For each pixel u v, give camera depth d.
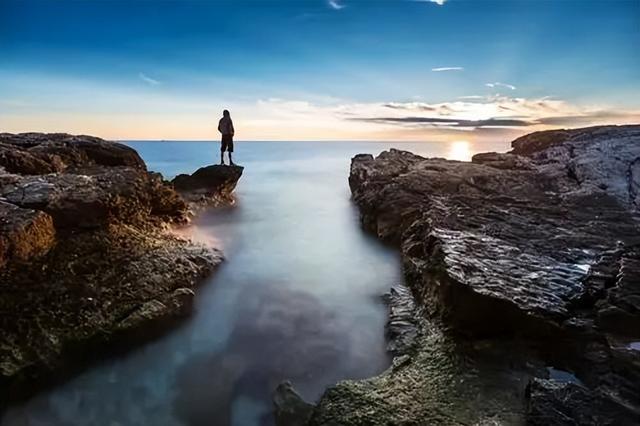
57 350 7.09
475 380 5.85
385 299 9.18
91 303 7.95
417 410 5.41
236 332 8.61
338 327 8.55
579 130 20.89
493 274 7.31
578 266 7.75
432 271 8.13
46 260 8.51
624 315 6.27
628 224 10.01
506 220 10.32
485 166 16.55
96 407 7.16
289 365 7.75
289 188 20.45
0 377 6.45
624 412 4.80
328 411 5.64
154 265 9.48
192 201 15.45
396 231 12.20
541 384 5.21
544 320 6.31
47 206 9.49
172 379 7.66
